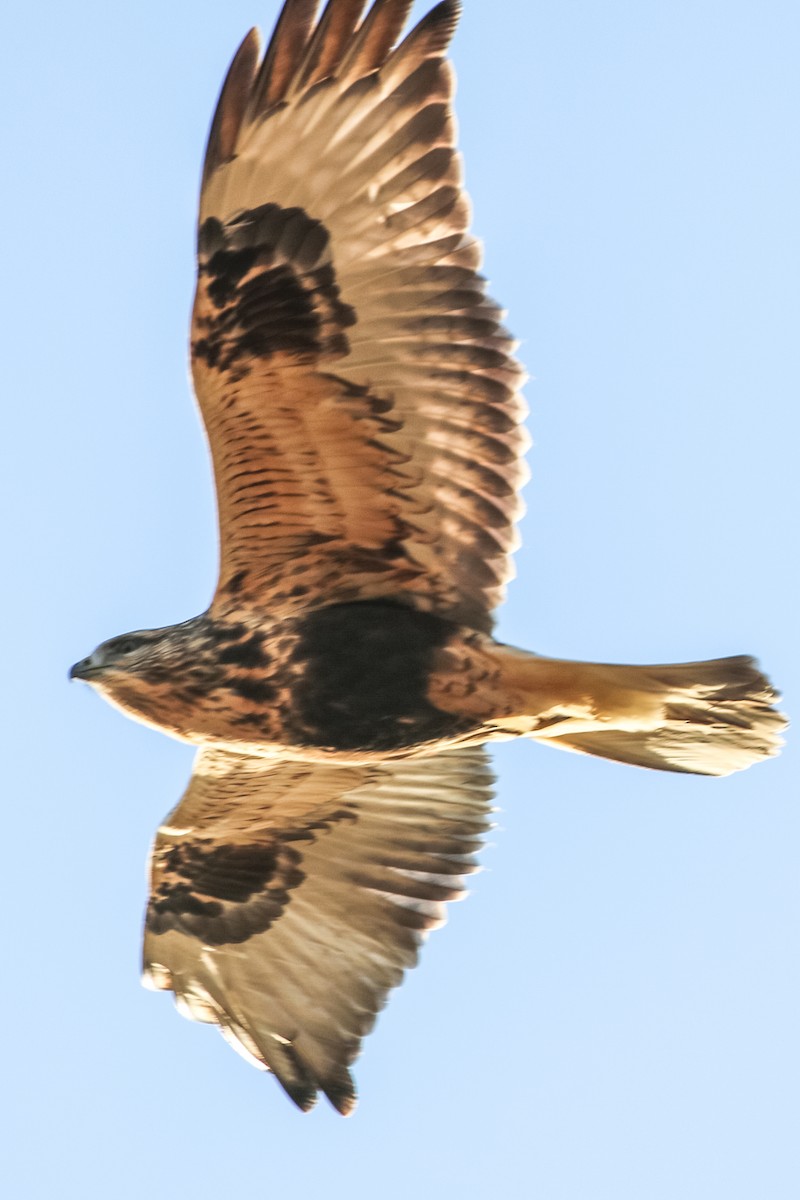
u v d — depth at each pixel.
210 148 12.45
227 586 13.74
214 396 12.98
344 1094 15.59
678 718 13.62
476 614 13.50
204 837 15.93
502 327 12.56
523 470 12.92
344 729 13.79
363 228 12.56
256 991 15.98
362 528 13.42
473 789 15.83
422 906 15.80
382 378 12.82
